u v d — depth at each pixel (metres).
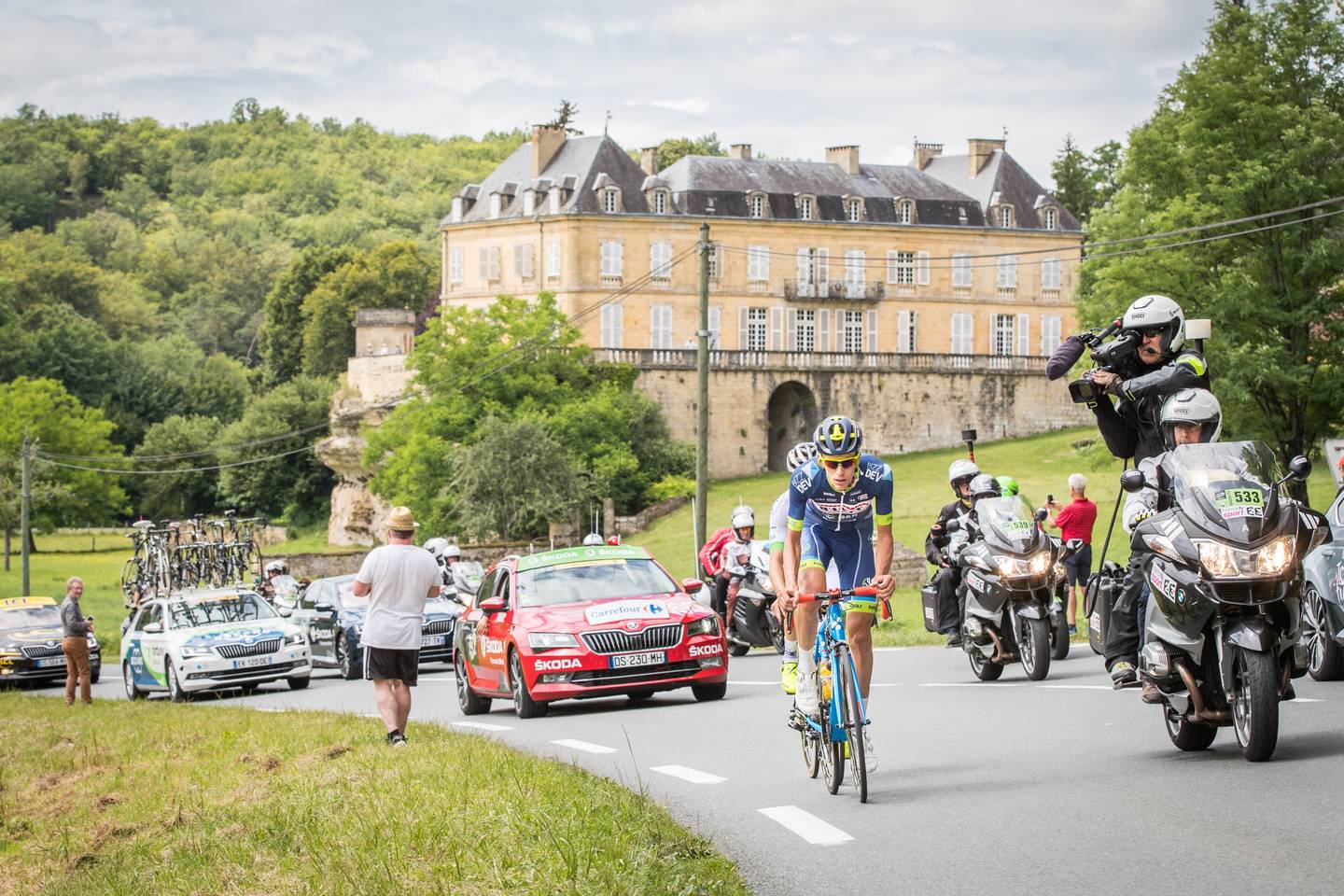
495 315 101.06
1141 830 10.18
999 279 120.38
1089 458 68.12
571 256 110.12
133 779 18.61
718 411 110.62
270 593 47.06
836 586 11.87
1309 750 12.75
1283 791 11.14
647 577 22.84
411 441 96.62
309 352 163.50
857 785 11.98
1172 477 12.32
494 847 10.05
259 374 185.00
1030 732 15.20
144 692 34.81
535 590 22.48
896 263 117.81
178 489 150.12
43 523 112.44
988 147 123.44
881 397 114.88
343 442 119.69
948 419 116.50
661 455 103.81
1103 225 64.25
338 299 163.00
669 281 112.06
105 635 60.44
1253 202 61.31
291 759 17.58
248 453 144.62
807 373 113.00
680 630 21.27
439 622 35.22
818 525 11.77
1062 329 122.00
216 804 14.82
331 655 37.22
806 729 12.64
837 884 9.28
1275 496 11.97
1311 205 51.62
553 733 18.47
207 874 10.82
